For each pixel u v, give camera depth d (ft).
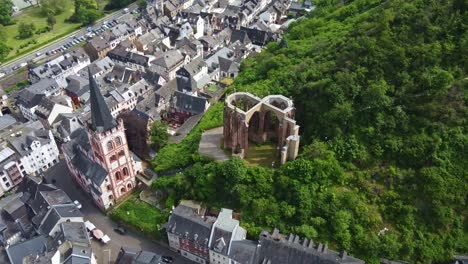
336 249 346.74
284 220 364.99
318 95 419.13
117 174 417.69
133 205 423.23
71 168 465.88
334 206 358.84
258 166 394.52
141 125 476.13
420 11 436.76
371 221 351.05
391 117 384.68
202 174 400.47
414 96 389.39
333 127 395.75
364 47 431.84
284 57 554.46
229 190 385.91
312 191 366.43
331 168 369.50
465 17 415.44
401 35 424.87
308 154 379.76
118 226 412.98
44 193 415.03
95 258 371.15
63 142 531.91
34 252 366.43
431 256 339.77
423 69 400.26
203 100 541.75
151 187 433.07
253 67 602.85
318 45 541.75
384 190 364.58
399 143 375.66
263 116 406.21
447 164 361.30
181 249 380.58
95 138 384.68
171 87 578.66
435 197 351.67
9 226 401.90
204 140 448.24
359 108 397.19
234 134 404.36
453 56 404.16
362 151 379.55
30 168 486.79
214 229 357.00
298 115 428.15
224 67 654.94
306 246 341.21
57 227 386.32
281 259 335.88
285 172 375.25
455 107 376.68
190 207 387.75
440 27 419.74
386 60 411.54
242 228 364.17
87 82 635.25
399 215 353.51
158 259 350.64
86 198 451.53
